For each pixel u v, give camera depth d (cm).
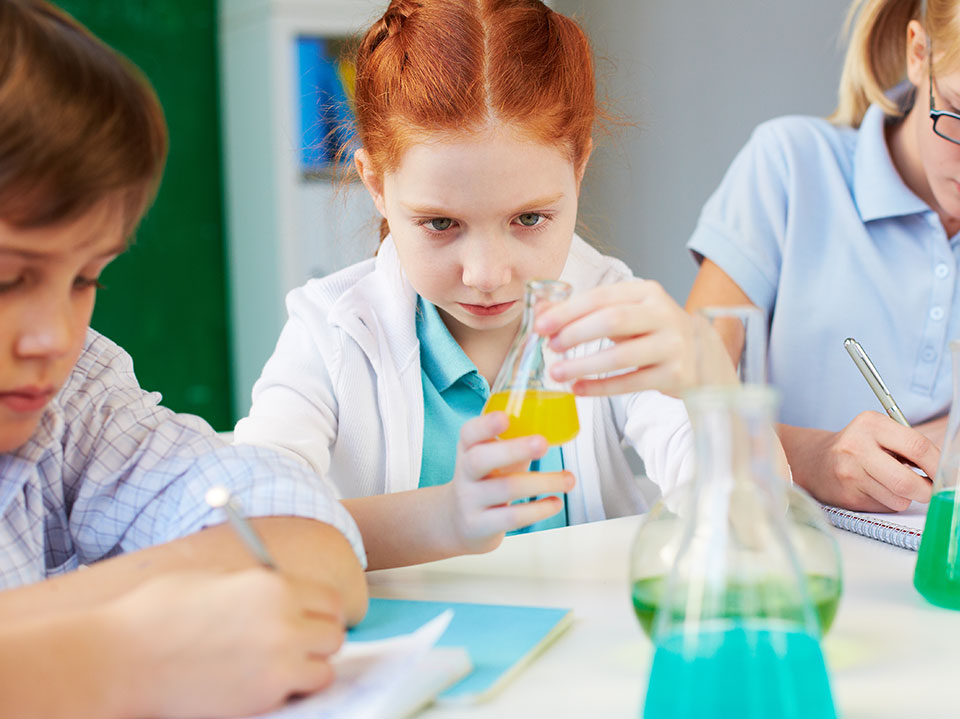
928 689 71
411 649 69
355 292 144
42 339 73
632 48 340
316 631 68
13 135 69
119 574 77
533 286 92
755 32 291
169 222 421
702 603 58
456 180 117
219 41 417
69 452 100
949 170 150
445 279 124
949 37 141
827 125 188
